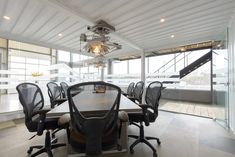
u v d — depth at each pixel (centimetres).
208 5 239
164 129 297
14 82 439
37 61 920
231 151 209
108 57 696
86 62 732
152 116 207
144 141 215
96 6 244
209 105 560
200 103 602
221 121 337
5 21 311
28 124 169
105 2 232
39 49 927
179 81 625
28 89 181
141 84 312
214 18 287
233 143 235
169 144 230
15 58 824
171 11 260
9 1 232
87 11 261
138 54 619
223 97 352
